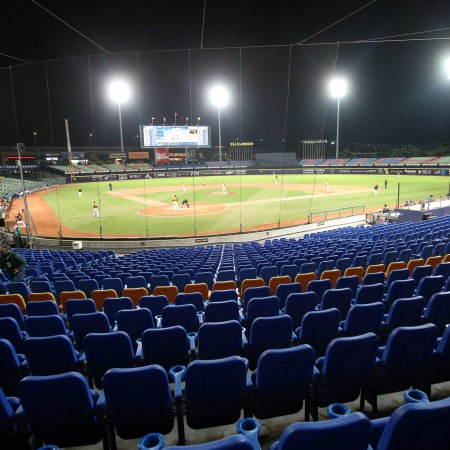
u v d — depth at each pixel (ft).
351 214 76.13
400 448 5.83
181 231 64.75
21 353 15.19
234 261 37.29
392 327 14.48
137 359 12.48
